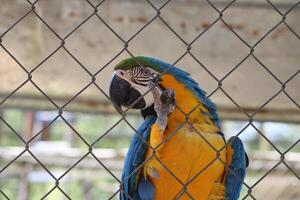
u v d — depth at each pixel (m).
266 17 6.01
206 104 4.25
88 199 10.45
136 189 4.14
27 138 10.88
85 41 6.39
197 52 6.55
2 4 5.95
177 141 4.07
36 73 6.84
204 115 4.20
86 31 6.27
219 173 4.13
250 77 6.93
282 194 8.18
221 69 6.81
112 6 5.99
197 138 4.08
